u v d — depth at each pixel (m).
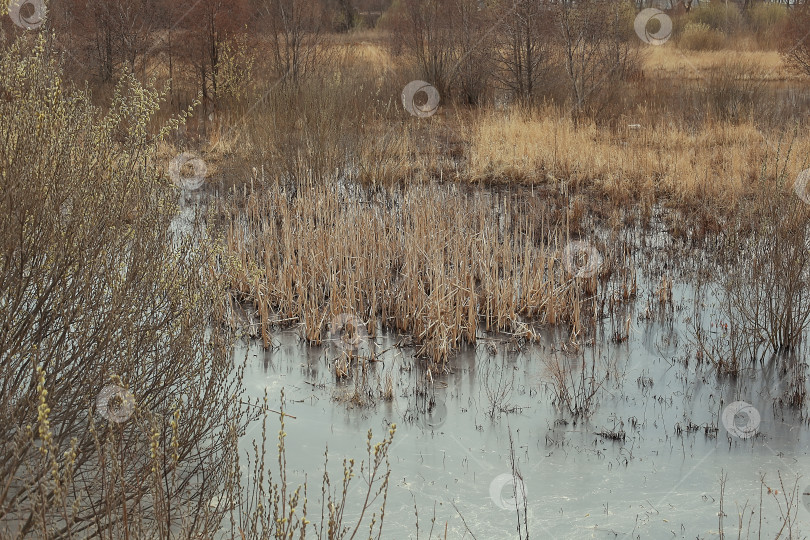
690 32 29.67
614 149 13.37
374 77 18.52
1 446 4.03
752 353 7.44
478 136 14.22
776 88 19.41
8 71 4.66
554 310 8.15
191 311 5.21
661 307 8.46
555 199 11.75
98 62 16.09
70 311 4.50
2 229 4.25
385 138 13.39
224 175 12.70
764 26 32.34
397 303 8.12
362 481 5.54
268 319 8.20
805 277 7.75
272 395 6.75
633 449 6.00
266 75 17.06
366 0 35.66
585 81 16.77
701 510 5.26
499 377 7.14
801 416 6.41
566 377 7.09
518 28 16.92
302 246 9.11
